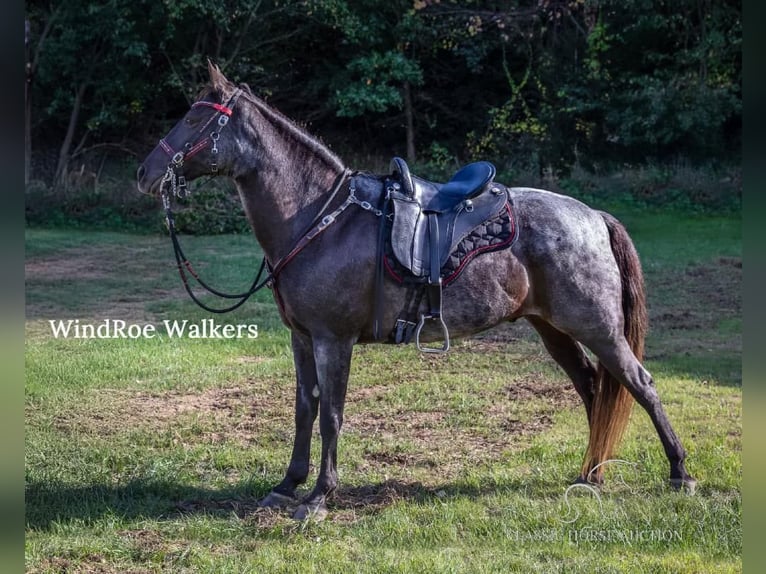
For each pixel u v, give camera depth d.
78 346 8.67
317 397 4.94
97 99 21.12
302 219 4.72
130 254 14.88
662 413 4.95
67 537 4.43
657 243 15.13
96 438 6.02
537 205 4.89
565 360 5.30
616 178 19.83
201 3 19.23
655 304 10.88
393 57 21.05
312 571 4.00
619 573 3.97
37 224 17.72
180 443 5.96
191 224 17.38
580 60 22.31
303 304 4.65
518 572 4.00
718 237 15.70
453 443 5.96
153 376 7.65
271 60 22.16
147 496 4.98
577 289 4.79
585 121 21.73
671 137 20.19
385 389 7.35
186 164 4.69
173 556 4.23
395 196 4.69
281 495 4.90
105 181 19.84
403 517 4.61
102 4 19.64
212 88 4.71
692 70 21.11
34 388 7.14
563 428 6.22
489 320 4.80
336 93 21.17
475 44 22.33
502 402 6.92
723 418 6.39
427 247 4.65
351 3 21.14
